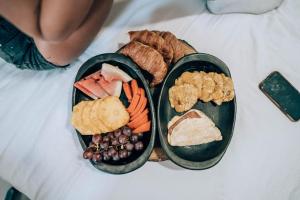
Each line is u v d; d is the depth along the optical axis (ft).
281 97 3.97
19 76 3.90
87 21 3.32
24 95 3.85
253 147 3.85
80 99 3.49
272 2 4.02
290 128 3.96
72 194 3.64
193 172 3.71
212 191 3.72
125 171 3.21
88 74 3.50
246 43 4.16
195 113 3.54
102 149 3.24
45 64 3.60
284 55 4.15
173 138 3.42
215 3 3.99
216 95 3.54
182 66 3.59
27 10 2.35
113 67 3.46
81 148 3.71
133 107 3.38
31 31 2.62
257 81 4.05
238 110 3.93
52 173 3.67
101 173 3.65
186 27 4.15
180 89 3.50
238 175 3.78
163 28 4.12
